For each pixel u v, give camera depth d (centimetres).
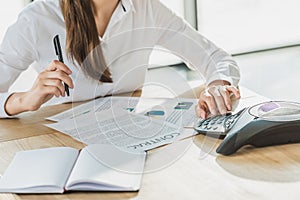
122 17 157
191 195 89
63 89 136
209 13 421
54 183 93
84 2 146
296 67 395
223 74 156
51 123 131
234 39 433
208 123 119
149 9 167
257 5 432
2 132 127
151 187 93
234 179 94
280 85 358
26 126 130
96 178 93
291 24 447
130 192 92
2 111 138
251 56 430
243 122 111
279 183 91
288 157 102
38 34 163
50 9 165
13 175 99
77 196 92
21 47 161
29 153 108
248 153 105
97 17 156
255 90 350
